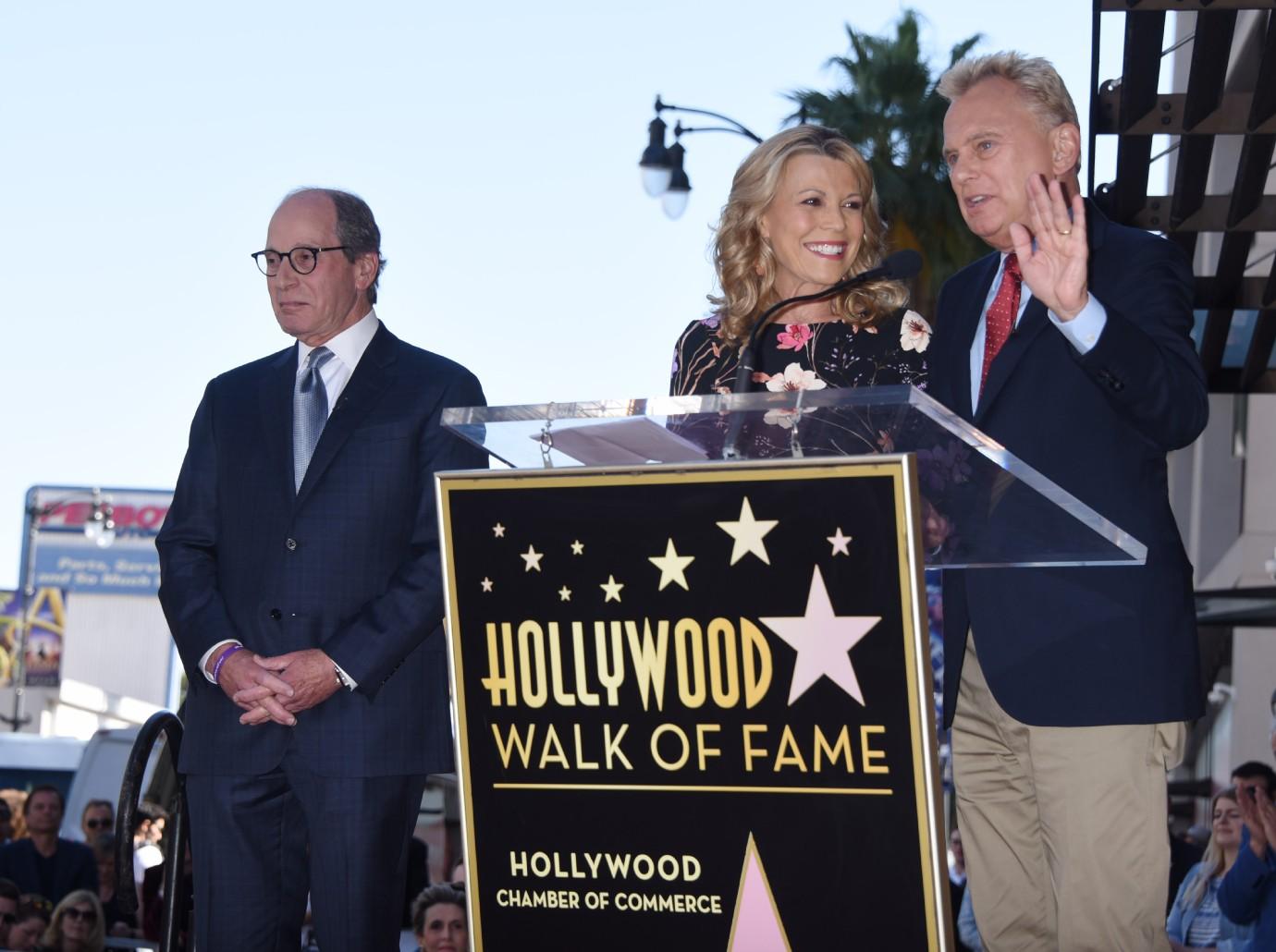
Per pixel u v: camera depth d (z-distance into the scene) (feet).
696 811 8.10
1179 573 9.89
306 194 12.62
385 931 11.54
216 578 12.23
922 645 7.64
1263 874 19.42
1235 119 21.93
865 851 7.80
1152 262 10.24
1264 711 49.93
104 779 49.93
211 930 11.54
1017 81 10.78
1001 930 10.66
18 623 147.84
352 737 11.46
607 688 8.23
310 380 12.42
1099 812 9.56
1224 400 52.21
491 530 8.42
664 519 8.08
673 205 39.40
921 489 8.09
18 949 28.91
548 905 8.36
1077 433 10.05
